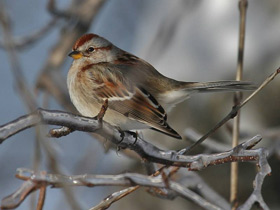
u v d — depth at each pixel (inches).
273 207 458.6
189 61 435.5
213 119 445.4
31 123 238.4
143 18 493.0
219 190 468.1
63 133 258.5
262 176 251.6
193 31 440.5
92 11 470.6
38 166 283.6
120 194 259.6
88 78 371.9
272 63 425.1
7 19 273.3
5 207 219.0
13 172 502.9
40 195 222.2
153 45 443.2
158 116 349.1
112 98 363.3
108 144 323.6
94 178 250.5
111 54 386.9
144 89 359.6
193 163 272.1
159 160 277.3
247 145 262.4
